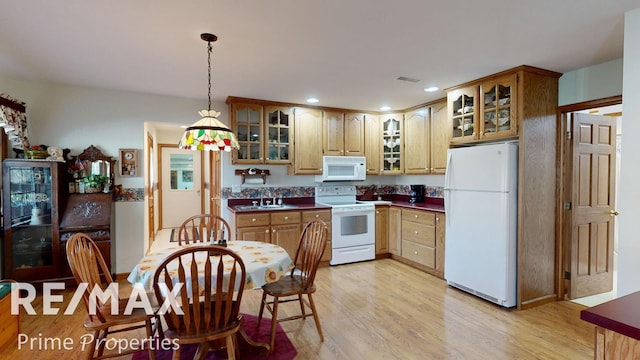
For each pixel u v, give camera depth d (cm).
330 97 410
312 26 217
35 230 339
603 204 347
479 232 321
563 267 324
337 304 312
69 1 184
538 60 279
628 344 97
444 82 344
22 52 261
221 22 211
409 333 256
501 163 300
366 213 462
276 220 409
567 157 322
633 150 203
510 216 299
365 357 222
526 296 305
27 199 332
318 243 242
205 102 425
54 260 336
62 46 249
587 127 333
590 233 339
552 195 319
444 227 377
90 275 191
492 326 268
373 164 500
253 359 220
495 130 319
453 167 350
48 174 336
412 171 466
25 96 345
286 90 377
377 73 315
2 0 183
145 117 396
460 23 214
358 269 425
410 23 213
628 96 204
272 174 468
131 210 392
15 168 321
